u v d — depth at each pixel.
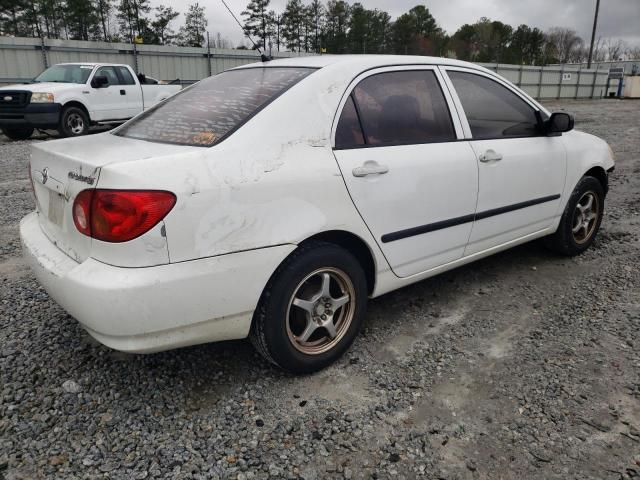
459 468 2.27
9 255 4.65
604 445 2.38
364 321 3.57
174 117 3.01
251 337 2.80
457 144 3.44
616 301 3.78
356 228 2.89
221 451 2.36
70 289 2.37
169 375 2.92
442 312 3.69
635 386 2.79
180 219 2.31
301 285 2.76
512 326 3.48
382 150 3.02
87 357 3.05
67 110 12.66
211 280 2.42
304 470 2.26
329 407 2.67
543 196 4.10
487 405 2.67
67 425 2.50
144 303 2.29
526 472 2.24
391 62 3.26
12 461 2.27
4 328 3.35
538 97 36.09
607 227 5.54
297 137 2.71
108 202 2.26
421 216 3.22
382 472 2.25
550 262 4.58
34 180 2.97
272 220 2.55
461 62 3.71
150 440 2.42
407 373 2.96
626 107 27.30
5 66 19.31
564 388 2.78
